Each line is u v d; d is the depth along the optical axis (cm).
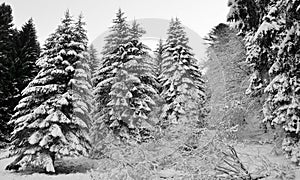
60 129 1422
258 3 955
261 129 1327
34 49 3003
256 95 1370
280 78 960
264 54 1020
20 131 1499
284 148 927
